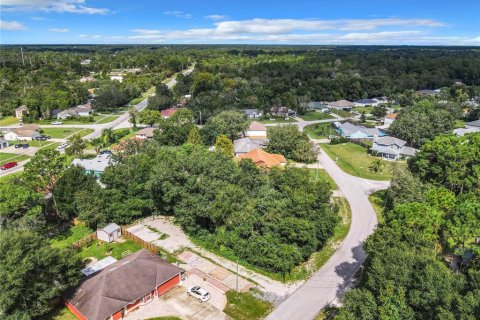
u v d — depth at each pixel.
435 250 34.88
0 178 74.19
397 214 36.56
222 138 84.06
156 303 36.38
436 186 55.12
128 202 52.66
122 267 37.34
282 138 84.69
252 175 53.16
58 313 34.66
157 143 85.62
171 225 52.97
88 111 141.38
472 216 35.91
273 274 41.50
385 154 84.25
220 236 45.34
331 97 162.00
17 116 138.88
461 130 100.94
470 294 22.95
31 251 31.84
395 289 26.17
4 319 29.80
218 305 36.22
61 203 52.72
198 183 49.00
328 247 47.12
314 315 34.84
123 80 194.00
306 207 44.72
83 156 84.19
